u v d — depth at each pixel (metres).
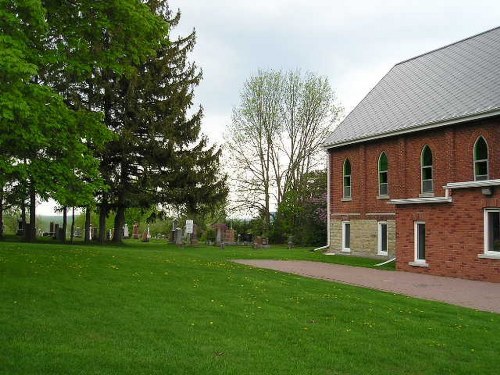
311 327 10.02
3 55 11.58
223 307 11.43
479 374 7.70
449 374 7.69
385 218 29.92
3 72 12.05
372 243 30.73
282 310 11.55
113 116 35.25
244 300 12.44
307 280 17.66
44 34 15.29
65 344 7.89
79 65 16.09
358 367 7.76
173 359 7.50
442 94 28.58
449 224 21.39
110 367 6.98
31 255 18.06
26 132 14.04
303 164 52.00
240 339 8.85
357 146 32.47
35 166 15.41
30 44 14.91
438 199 21.66
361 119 33.84
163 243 45.62
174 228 46.84
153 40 17.33
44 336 8.23
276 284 15.62
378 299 13.91
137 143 33.88
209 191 37.12
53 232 48.28
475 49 30.39
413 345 9.09
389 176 29.92
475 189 20.31
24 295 11.19
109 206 36.75
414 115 28.84
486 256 19.62
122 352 7.67
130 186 35.28
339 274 21.12
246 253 31.62
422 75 32.84
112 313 10.16
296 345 8.73
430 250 22.17
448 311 12.46
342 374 7.39
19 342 7.79
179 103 35.69
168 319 9.95
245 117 50.84
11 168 14.84
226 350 8.14
